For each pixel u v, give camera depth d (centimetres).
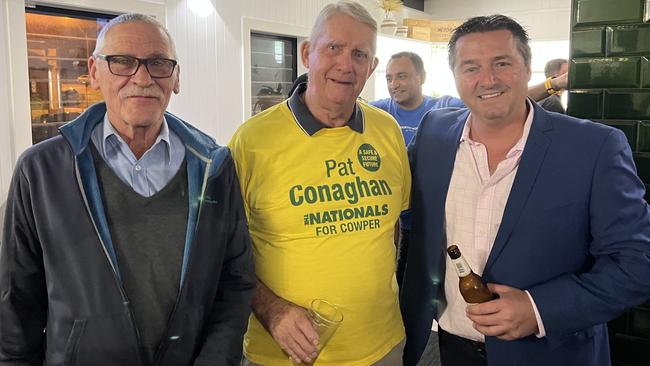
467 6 808
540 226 133
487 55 135
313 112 155
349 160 154
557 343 129
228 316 129
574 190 131
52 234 113
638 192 130
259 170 150
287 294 148
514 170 140
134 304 117
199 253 121
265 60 511
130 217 118
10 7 309
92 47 365
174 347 119
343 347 148
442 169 152
